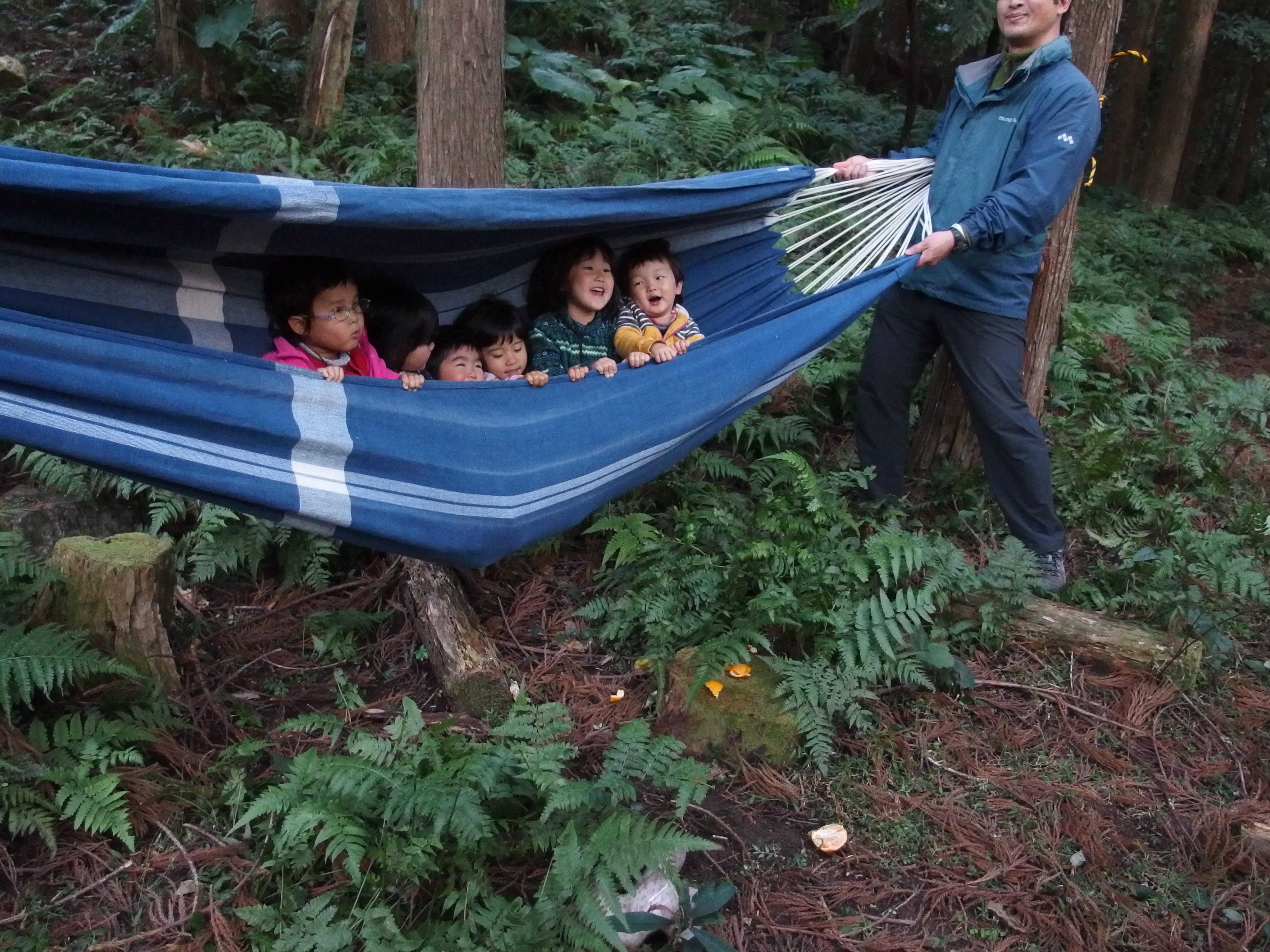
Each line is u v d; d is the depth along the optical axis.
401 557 3.62
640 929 2.25
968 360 3.72
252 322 2.74
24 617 3.07
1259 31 12.23
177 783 2.71
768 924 2.46
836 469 4.43
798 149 8.46
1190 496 4.62
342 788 2.43
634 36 9.66
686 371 3.16
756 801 2.83
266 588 3.74
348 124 6.80
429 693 3.23
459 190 2.63
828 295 3.36
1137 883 2.63
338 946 2.23
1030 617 3.50
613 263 3.35
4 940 2.28
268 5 8.38
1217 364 6.63
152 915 2.38
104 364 2.28
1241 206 14.03
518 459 2.86
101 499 3.81
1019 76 3.48
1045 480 3.75
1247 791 2.97
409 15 8.16
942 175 3.67
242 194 2.29
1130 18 12.20
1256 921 2.51
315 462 2.58
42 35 8.27
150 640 3.02
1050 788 2.92
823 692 3.03
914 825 2.78
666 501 4.14
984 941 2.46
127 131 6.68
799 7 14.23
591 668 3.38
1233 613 3.66
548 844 2.44
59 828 2.58
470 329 3.16
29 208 2.15
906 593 3.32
